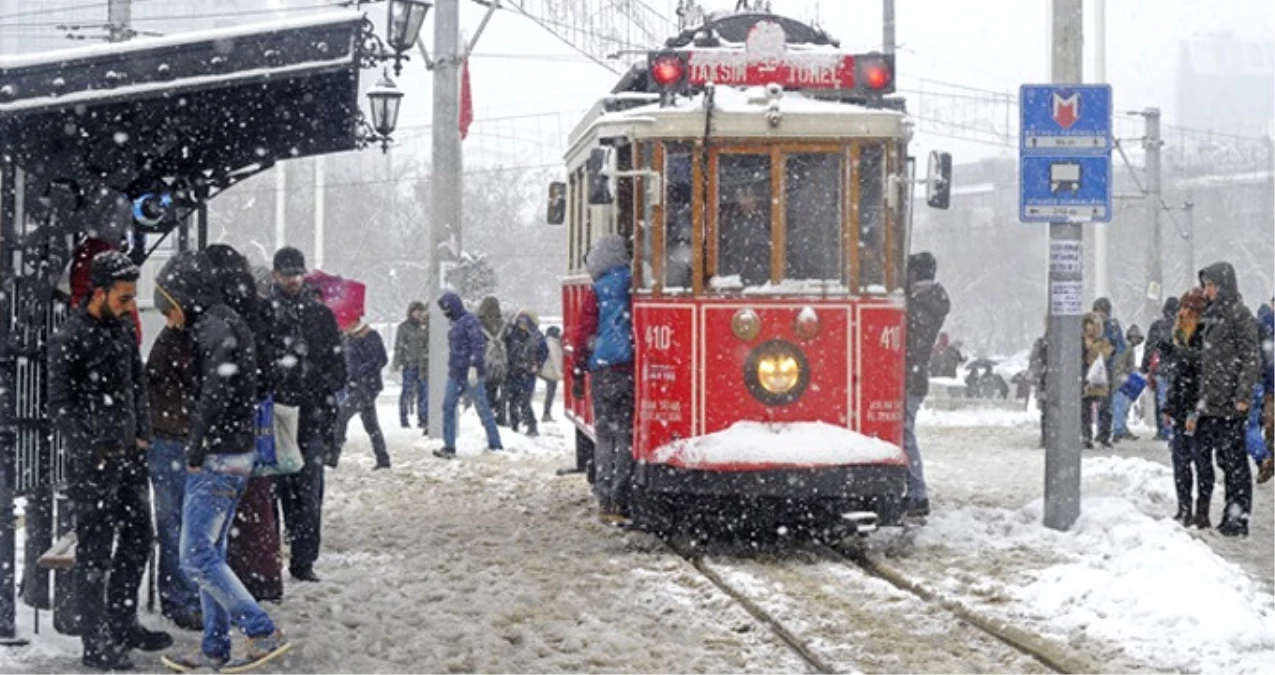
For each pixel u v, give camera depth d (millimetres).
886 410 18391
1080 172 19969
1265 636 13797
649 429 18516
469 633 14008
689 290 18406
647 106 19375
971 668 12914
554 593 16109
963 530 19797
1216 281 20031
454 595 15906
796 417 18312
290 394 15867
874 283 18453
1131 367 36750
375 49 13422
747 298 18328
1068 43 20156
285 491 16438
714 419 18297
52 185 13219
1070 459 19891
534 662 13031
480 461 30016
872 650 13531
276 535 14945
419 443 33969
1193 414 20578
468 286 37625
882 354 18375
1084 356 34375
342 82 16297
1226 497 20406
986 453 32906
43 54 12711
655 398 18484
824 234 18453
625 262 19375
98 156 13680
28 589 14289
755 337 18297
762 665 13055
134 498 12617
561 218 26250
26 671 12336
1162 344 21125
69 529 14969
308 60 13180
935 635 14172
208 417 11906
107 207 13766
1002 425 41906
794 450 17984
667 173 18516
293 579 16500
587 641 13742
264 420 14141
